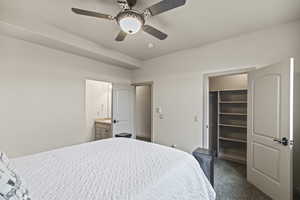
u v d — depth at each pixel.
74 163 1.35
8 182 0.69
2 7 1.91
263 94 2.19
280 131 1.92
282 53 2.33
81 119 3.34
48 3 1.84
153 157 1.50
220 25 2.36
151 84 4.08
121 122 4.25
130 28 1.71
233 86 3.76
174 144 3.58
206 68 3.12
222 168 3.03
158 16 2.11
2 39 2.31
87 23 2.31
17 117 2.47
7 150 2.38
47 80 2.81
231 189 2.23
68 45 2.69
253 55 2.58
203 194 1.38
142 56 3.89
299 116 2.16
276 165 1.96
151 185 1.01
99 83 5.05
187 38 2.83
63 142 3.05
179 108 3.53
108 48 3.33
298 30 2.21
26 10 1.98
